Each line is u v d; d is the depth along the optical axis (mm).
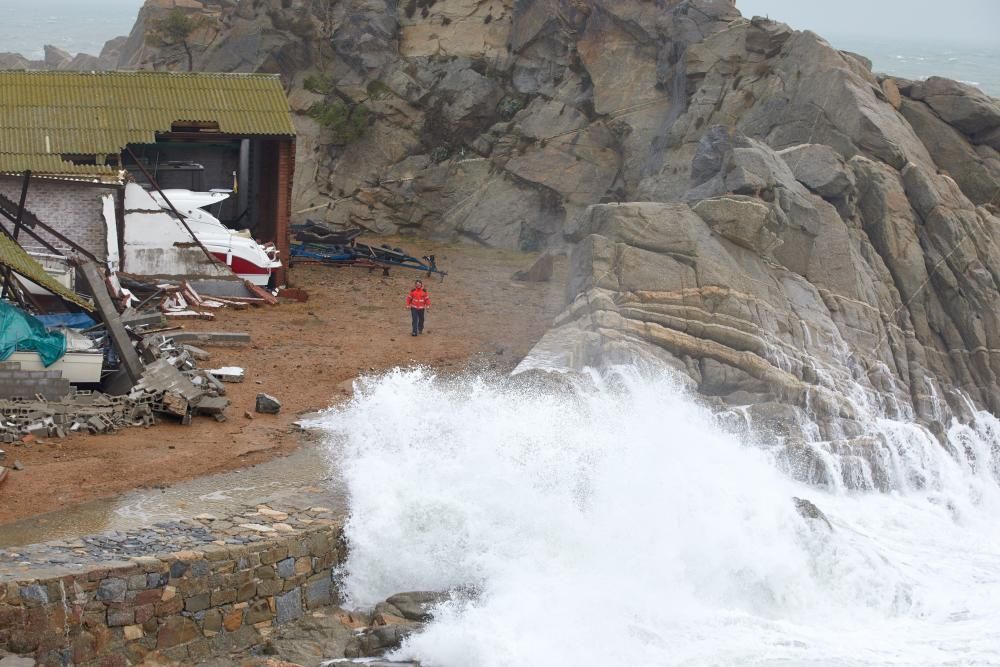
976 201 36375
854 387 28141
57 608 14836
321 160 51250
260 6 53875
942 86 37438
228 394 24969
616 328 26875
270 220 40344
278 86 39250
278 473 20250
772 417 25281
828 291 30203
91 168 34250
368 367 27734
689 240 28516
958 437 28906
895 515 23141
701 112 43125
